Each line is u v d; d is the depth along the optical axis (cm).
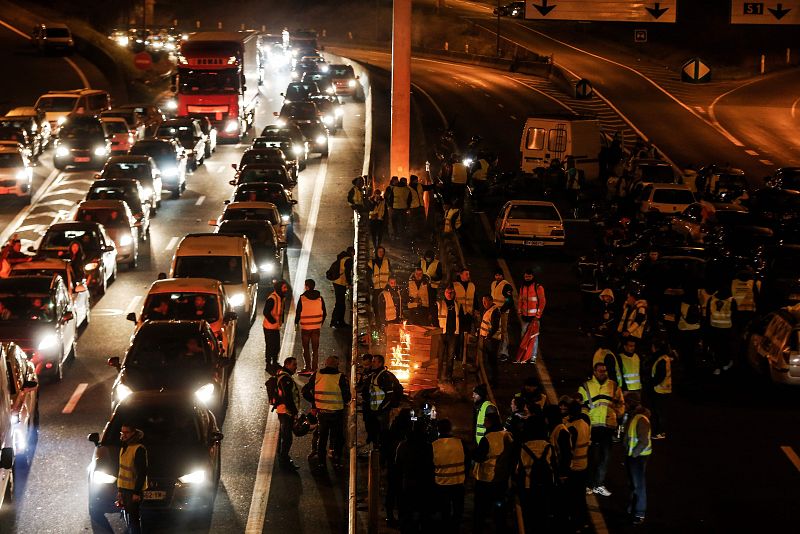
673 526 1798
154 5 14038
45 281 2677
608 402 1881
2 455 1788
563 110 7456
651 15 4003
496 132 6656
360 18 13675
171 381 2203
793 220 3775
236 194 4069
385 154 5947
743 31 10719
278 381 2056
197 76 6388
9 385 2045
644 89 8362
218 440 1878
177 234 4247
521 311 2666
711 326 2581
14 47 9606
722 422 2311
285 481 1995
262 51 9481
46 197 4875
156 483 1769
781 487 1980
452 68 9775
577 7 4056
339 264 2986
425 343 2389
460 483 1617
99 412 2381
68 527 1797
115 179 4072
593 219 4303
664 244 3581
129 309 3241
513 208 3822
